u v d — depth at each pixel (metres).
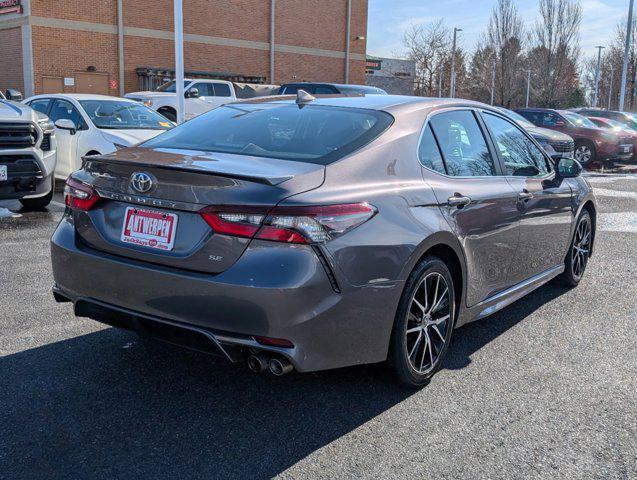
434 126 3.91
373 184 3.26
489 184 4.12
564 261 5.59
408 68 51.97
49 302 4.82
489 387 3.67
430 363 3.64
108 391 3.45
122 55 26.84
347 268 2.96
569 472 2.83
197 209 2.94
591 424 3.26
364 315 3.08
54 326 4.34
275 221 2.81
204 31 29.56
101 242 3.27
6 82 25.75
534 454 2.96
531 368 3.96
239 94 21.38
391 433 3.12
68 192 3.49
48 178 8.07
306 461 2.85
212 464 2.80
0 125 7.36
